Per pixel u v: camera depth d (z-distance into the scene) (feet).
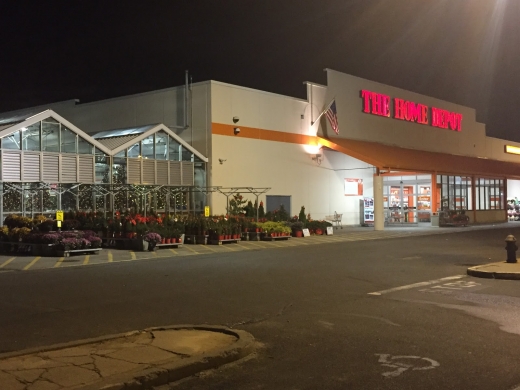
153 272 46.19
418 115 141.90
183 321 27.53
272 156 101.76
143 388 17.49
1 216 69.51
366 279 41.93
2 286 38.78
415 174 123.34
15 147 71.36
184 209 91.45
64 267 49.90
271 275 44.11
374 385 17.93
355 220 121.08
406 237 89.86
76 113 114.32
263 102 100.42
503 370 19.45
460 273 45.39
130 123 104.88
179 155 90.63
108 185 80.07
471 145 165.89
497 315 28.89
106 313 29.43
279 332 25.21
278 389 17.62
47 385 16.79
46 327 26.21
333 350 22.17
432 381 18.30
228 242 76.84
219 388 17.79
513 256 48.34
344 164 118.01
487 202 148.25
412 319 27.91
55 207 75.77
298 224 90.63
